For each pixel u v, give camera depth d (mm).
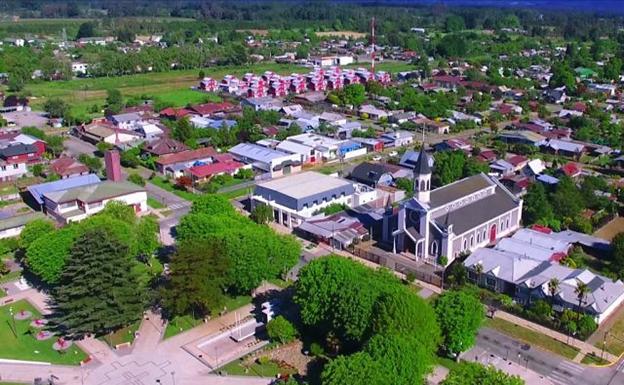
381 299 96062
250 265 114438
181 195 180750
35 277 130875
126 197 161625
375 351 85125
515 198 153000
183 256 110125
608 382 96375
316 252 143625
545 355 103312
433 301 106562
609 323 112500
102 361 102125
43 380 97125
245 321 113625
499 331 110625
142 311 109375
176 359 102562
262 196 166125
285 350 104188
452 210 139625
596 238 144250
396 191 176250
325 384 81812
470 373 82875
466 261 128500
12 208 169625
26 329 111438
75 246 108125
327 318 100625
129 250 114688
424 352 88375
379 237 150750
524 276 121438
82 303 104812
